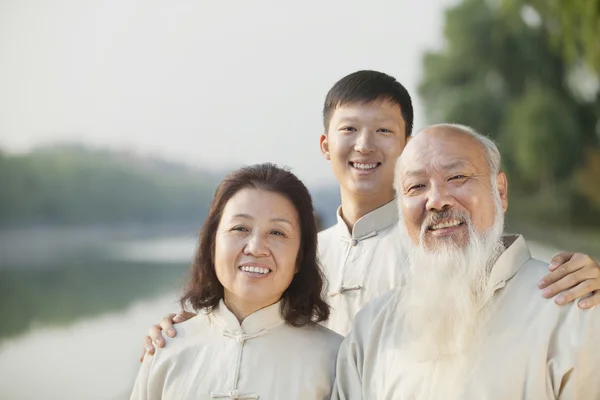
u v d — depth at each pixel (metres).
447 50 30.22
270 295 2.10
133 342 10.97
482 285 1.97
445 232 1.99
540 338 1.86
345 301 2.57
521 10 26.81
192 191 47.75
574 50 13.62
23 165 44.91
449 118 28.59
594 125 26.80
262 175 2.17
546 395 1.82
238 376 2.08
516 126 26.81
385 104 2.62
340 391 2.09
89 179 46.38
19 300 16.67
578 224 25.58
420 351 1.96
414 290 2.04
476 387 1.87
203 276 2.21
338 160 2.67
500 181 2.09
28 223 43.88
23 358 10.04
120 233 41.28
